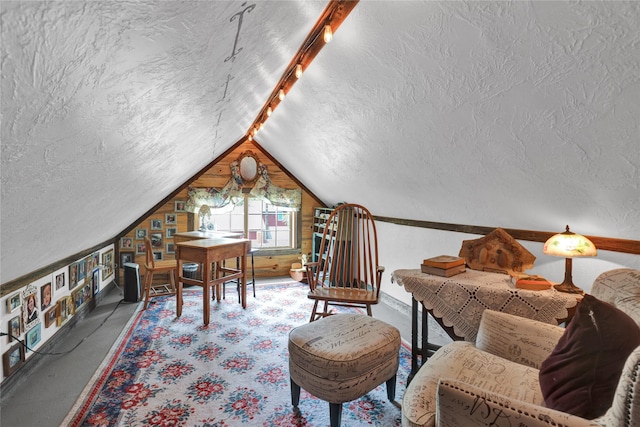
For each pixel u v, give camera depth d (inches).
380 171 121.7
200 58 45.4
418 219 140.8
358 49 71.7
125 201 106.1
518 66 53.9
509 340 66.1
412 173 108.0
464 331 81.0
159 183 125.6
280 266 219.5
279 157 205.3
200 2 31.5
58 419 76.0
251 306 155.8
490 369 59.1
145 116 52.8
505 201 91.2
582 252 70.2
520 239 99.8
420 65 65.6
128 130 52.6
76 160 47.1
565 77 51.3
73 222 78.7
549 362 46.0
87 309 143.0
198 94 61.4
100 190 71.1
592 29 43.5
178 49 38.5
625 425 29.9
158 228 194.7
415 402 52.7
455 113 71.7
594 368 39.9
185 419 76.2
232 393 86.6
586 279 83.7
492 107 64.6
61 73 27.4
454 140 79.8
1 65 22.2
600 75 48.1
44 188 47.1
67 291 121.9
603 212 72.6
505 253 92.3
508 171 78.5
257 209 224.5
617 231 75.2
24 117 29.0
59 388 88.1
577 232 84.7
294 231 223.5
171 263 164.1
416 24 57.6
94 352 108.7
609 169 61.2
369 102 87.3
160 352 109.0
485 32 52.0
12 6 18.7
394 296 157.4
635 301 52.2
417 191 118.0
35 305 97.7
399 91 76.1
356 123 101.3
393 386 81.7
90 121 40.1
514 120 64.1
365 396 85.4
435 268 89.3
